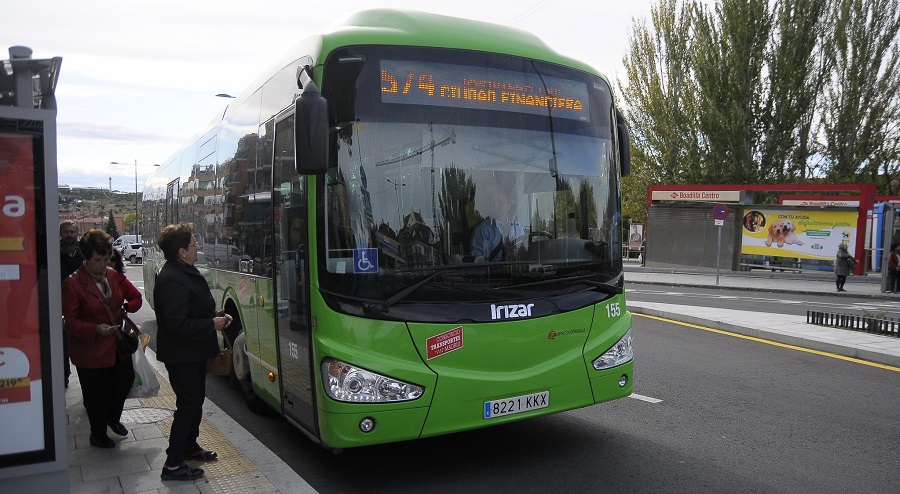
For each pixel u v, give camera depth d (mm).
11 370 3746
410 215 4672
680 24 41781
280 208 5426
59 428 3861
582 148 5422
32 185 3723
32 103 3822
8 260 3709
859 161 36688
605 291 5355
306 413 4840
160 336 4711
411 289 4574
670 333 12242
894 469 5188
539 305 4957
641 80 44250
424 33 4965
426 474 5121
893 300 20172
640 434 6094
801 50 35531
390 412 4441
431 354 4574
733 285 24656
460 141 4902
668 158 42812
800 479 4977
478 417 4676
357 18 5242
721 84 37469
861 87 35969
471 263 4770
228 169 7398
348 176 4574
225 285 7461
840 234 27875
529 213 5059
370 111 4680
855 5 35531
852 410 6898
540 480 4961
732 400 7316
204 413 6559
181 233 4797
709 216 32344
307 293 4695
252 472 4879
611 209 5539
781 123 36406
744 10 36156
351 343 4461
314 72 4668
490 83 5070
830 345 10258
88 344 5320
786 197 32844
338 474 5156
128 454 5301
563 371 5004
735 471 5137
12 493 3779
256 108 6352
